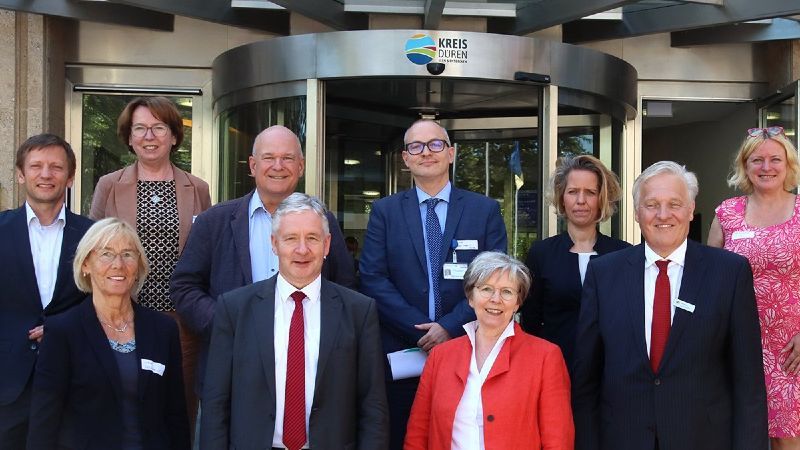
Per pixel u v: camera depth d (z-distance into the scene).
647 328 2.98
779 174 4.03
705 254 3.01
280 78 6.35
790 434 3.93
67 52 7.67
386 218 3.83
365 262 3.81
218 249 3.62
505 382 3.07
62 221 3.77
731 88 8.37
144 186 4.28
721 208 4.32
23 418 3.54
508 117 7.38
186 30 7.82
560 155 6.71
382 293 3.69
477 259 3.24
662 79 8.27
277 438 2.85
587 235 3.96
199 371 3.57
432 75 6.11
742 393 2.88
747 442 2.83
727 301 2.91
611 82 6.88
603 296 3.11
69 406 3.05
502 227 3.83
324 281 3.04
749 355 2.89
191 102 7.91
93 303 3.18
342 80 6.26
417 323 3.59
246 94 6.67
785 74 7.99
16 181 7.01
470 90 6.59
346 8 7.05
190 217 4.29
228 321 2.95
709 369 2.90
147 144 4.21
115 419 3.06
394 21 7.22
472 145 7.49
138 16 7.56
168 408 3.24
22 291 3.60
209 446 2.84
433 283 3.72
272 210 3.70
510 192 7.32
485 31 7.27
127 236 3.19
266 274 3.63
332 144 7.05
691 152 10.28
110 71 7.79
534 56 6.34
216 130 7.44
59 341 3.04
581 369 3.16
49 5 7.04
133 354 3.18
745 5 6.72
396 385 3.68
